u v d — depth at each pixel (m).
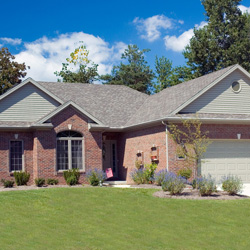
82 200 17.83
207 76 28.08
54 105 27.81
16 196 18.58
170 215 15.52
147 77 64.19
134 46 67.00
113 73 64.75
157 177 23.27
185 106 25.17
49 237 12.60
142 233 13.29
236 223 14.62
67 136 25.97
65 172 25.25
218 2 50.72
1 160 25.89
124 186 25.27
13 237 12.45
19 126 26.08
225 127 25.56
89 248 11.60
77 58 53.72
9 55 40.22
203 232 13.57
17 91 27.19
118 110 31.52
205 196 18.77
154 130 25.73
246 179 25.95
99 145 26.58
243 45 47.31
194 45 49.31
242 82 27.16
